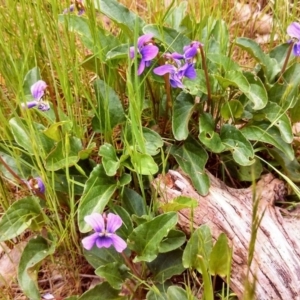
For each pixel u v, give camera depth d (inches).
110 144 6.7
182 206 6.2
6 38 8.2
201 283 6.5
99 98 7.0
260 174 7.5
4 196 7.3
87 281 6.9
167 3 9.8
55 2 7.0
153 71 6.8
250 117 7.4
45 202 6.9
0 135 6.8
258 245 6.4
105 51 7.5
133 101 6.1
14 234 6.5
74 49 7.5
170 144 7.4
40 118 7.7
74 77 7.2
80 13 7.7
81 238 6.9
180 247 6.6
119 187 6.9
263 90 7.0
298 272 6.2
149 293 6.1
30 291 6.3
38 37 7.8
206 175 6.9
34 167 6.6
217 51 7.5
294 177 7.4
